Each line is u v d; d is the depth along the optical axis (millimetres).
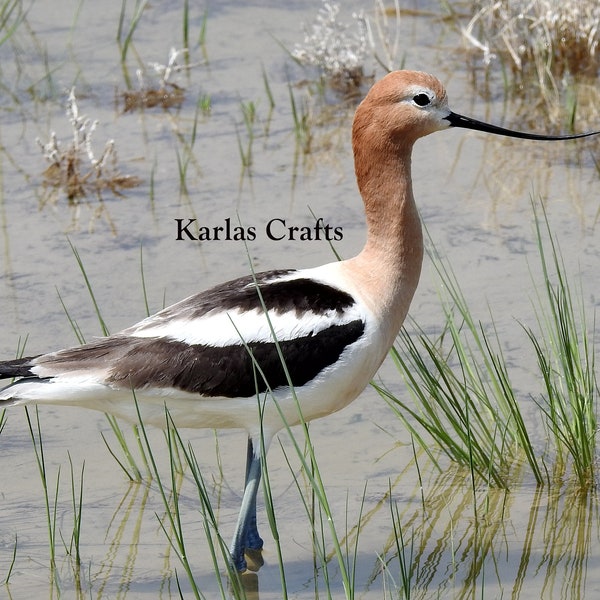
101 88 17250
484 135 15648
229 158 15195
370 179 8664
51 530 8688
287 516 8961
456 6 19594
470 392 10336
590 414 9219
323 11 17734
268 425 8445
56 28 19328
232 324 8180
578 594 7863
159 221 13625
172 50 16750
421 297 11914
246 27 19328
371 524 8789
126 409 8305
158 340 8172
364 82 17172
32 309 11820
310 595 8039
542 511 8805
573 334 9609
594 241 12836
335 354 8320
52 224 13602
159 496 9234
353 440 9914
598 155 14891
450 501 9031
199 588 8102
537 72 17031
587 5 17312
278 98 16922
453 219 13453
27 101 16828
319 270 8734
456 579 8102
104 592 8023
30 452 9797
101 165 14367
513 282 12070
